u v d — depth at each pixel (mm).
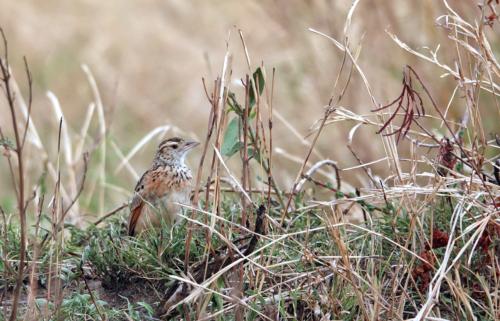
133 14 25812
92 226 10766
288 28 19312
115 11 26031
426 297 8852
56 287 8781
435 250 9258
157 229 10508
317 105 18609
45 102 22625
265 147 10000
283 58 20359
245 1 23984
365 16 17484
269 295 8914
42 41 25109
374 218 9797
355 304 8664
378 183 10445
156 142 20266
